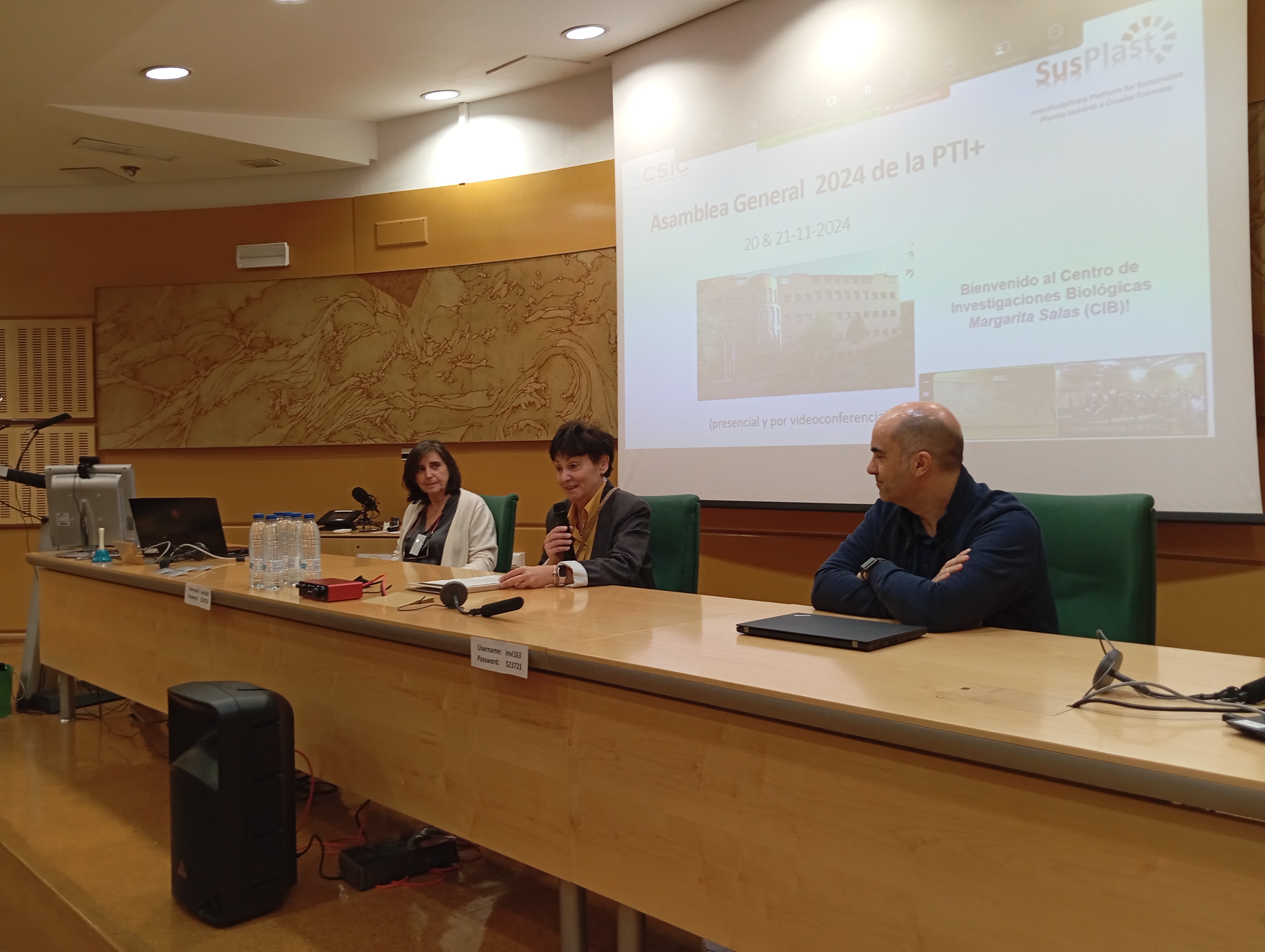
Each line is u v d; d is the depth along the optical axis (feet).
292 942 5.99
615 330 15.20
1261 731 3.26
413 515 12.35
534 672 5.31
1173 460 9.21
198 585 8.35
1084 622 6.58
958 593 5.43
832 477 12.10
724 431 13.24
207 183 18.45
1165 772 3.01
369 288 17.56
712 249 13.28
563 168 15.65
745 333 12.92
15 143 16.16
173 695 6.55
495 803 5.58
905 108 11.21
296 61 13.96
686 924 4.54
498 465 16.55
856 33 11.66
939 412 6.06
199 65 13.84
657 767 4.66
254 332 18.17
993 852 3.48
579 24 13.21
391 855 6.96
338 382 17.74
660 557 9.52
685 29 13.43
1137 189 9.41
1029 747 3.32
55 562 11.23
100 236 18.65
